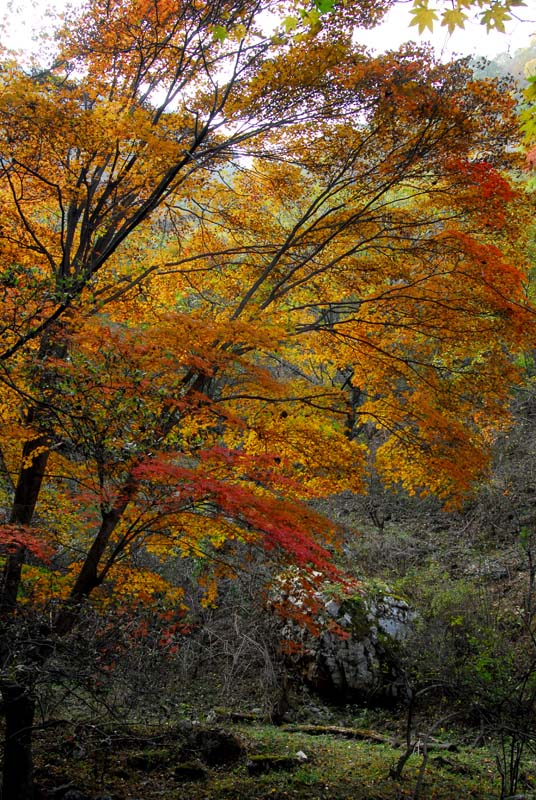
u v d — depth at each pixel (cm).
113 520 618
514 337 716
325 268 771
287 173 844
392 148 721
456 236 676
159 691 713
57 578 657
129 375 536
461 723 936
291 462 749
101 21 734
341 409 821
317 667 1070
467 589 1149
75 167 653
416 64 656
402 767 717
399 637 1068
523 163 696
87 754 666
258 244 884
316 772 730
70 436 540
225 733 782
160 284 873
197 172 792
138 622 588
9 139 580
